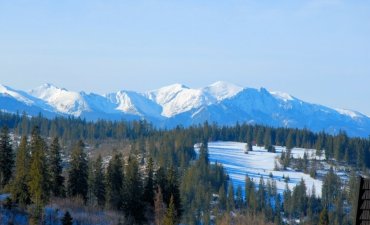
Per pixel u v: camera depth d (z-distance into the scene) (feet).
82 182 397.19
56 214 317.63
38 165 325.01
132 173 383.45
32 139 371.35
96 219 334.44
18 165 350.02
